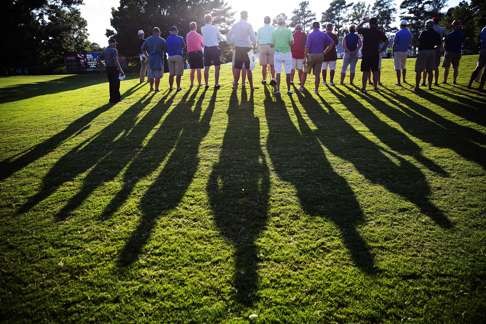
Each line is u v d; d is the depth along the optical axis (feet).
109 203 13.38
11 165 18.17
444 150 17.69
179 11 157.38
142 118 26.73
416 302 8.08
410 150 17.92
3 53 159.02
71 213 12.74
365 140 19.79
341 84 38.65
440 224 11.16
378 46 31.91
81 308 8.26
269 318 7.76
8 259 10.18
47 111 32.96
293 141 20.01
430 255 9.70
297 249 10.17
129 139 21.65
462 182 14.03
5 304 8.45
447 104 27.30
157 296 8.53
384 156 17.25
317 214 12.05
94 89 47.85
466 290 8.39
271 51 35.06
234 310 8.03
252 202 13.03
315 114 25.93
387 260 9.55
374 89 34.14
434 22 32.01
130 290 8.76
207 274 9.23
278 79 32.37
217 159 17.57
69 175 16.39
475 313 7.71
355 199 13.00
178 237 10.94
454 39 34.40
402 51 35.45
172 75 36.96
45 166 17.78
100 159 18.38
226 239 10.77
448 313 7.75
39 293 8.79
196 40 36.70
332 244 10.36
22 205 13.52
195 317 7.86
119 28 152.15
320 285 8.72
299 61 33.99
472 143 18.51
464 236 10.49
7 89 62.39
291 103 29.63
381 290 8.48
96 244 10.75
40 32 175.01
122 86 45.16
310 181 14.66
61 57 187.32
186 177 15.52
